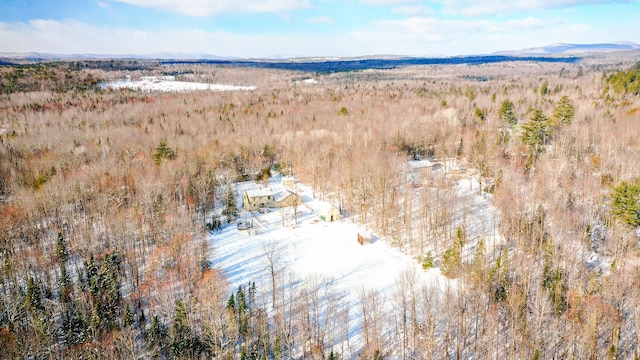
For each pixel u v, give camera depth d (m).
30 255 79.50
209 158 122.56
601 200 83.94
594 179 90.69
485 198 99.81
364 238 87.81
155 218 91.19
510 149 117.50
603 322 55.97
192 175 109.69
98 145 132.75
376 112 170.62
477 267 66.25
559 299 59.00
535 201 81.69
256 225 98.81
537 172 97.75
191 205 99.75
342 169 108.44
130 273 74.56
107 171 109.12
